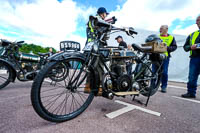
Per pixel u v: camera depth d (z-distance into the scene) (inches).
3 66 101.0
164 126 48.0
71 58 51.0
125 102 78.0
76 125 46.5
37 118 50.7
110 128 44.9
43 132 40.8
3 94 87.0
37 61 122.0
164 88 114.6
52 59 45.9
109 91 58.5
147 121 51.9
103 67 61.5
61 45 74.1
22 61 112.9
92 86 58.3
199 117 57.8
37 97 41.6
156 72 84.7
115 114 57.9
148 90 83.0
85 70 55.6
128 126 47.0
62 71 110.3
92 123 48.4
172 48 112.2
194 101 85.7
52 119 45.2
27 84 126.9
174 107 71.4
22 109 59.4
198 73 93.7
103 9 92.1
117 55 62.2
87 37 74.9
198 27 96.0
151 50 71.2
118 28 60.6
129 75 67.6
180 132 44.1
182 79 191.9
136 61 79.3
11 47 108.3
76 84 57.1
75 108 64.0
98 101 78.2
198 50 91.7
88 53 57.0
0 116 51.5
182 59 196.9
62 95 90.0
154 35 83.5
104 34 61.6
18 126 44.0
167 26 121.3
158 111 64.1
